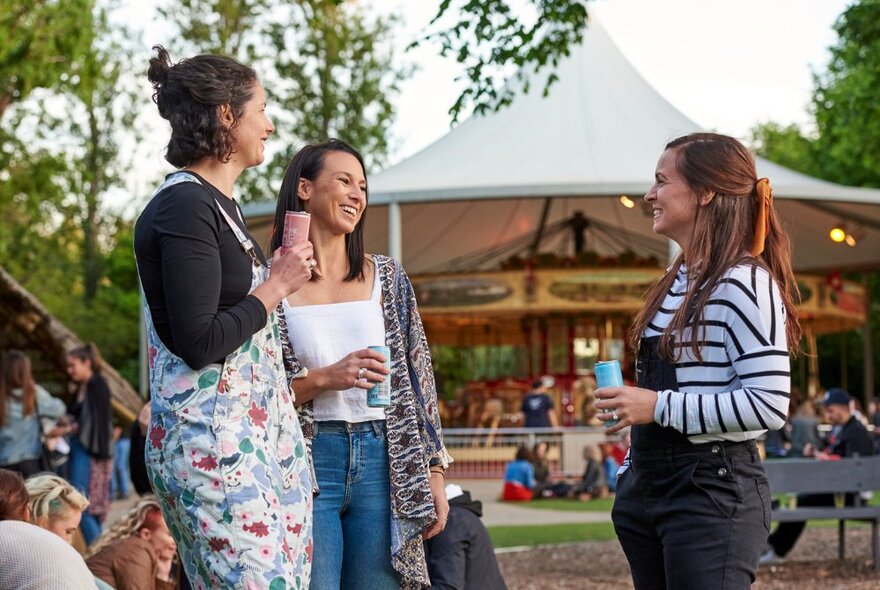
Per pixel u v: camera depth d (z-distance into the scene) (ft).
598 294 71.77
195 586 9.88
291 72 118.01
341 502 11.98
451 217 83.71
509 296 72.02
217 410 9.76
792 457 49.78
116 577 18.03
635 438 11.10
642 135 71.15
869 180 116.26
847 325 89.71
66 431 31.04
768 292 10.61
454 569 16.66
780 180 69.21
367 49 118.83
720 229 10.99
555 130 70.95
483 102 32.86
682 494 10.77
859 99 79.46
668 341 10.89
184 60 10.30
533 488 55.93
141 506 18.53
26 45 58.80
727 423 10.41
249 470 9.77
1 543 13.01
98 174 134.00
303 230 10.35
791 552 33.73
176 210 9.80
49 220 128.06
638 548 11.33
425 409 12.43
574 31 33.65
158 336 9.95
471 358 102.32
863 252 85.92
